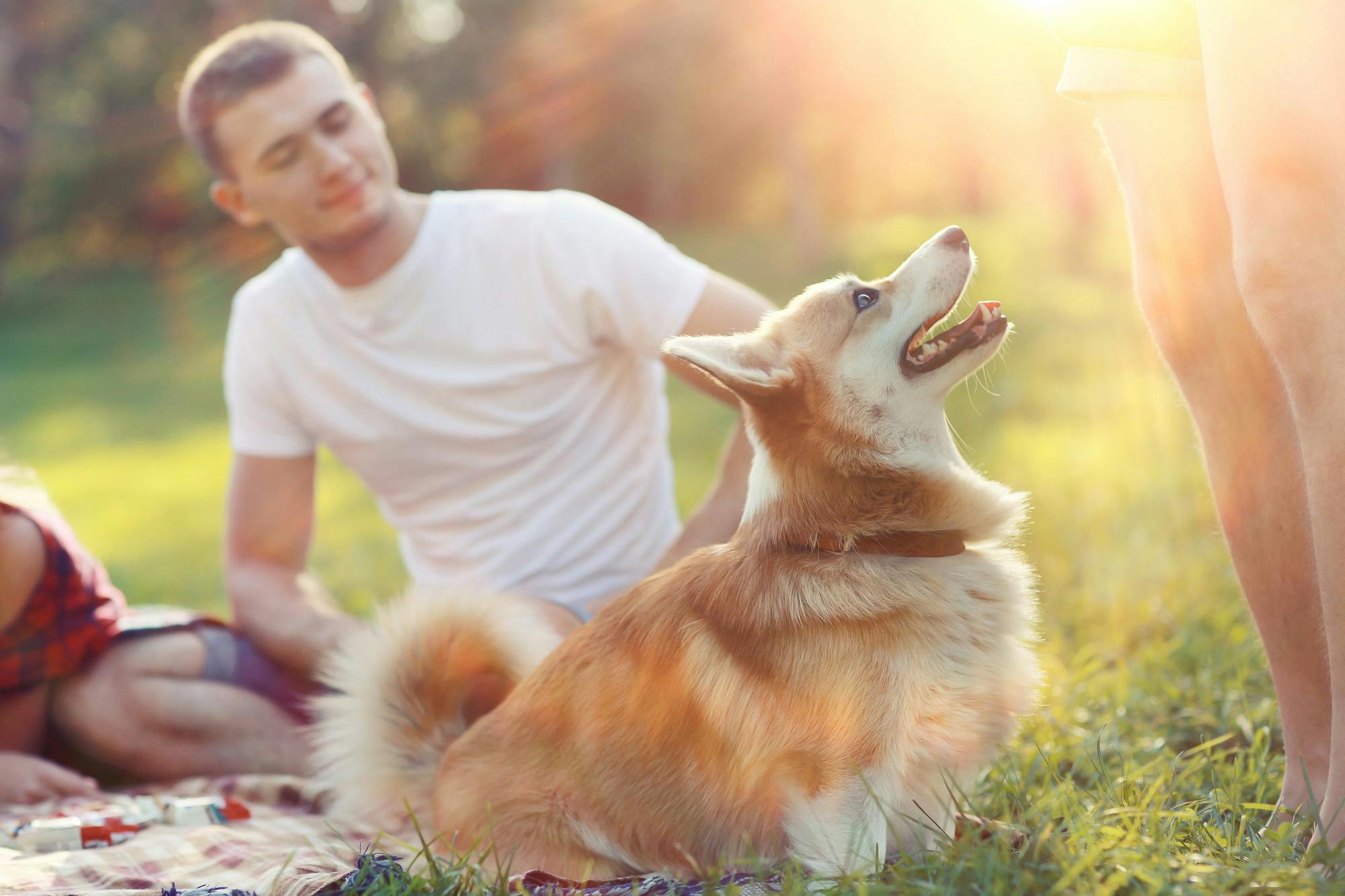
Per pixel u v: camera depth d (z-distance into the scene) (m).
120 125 32.28
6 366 23.25
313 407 3.73
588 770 2.56
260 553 3.82
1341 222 1.96
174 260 33.22
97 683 3.48
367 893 2.23
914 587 2.39
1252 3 2.03
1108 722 3.18
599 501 3.66
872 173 36.22
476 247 3.62
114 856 2.75
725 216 36.06
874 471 2.54
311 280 3.70
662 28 27.52
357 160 3.43
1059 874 2.02
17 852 2.82
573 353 3.62
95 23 31.64
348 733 2.99
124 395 18.89
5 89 33.09
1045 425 9.14
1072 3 2.52
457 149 32.16
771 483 2.60
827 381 2.61
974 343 2.67
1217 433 2.49
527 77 30.20
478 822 2.64
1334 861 1.99
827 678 2.30
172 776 3.56
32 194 32.75
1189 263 2.46
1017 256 22.28
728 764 2.41
